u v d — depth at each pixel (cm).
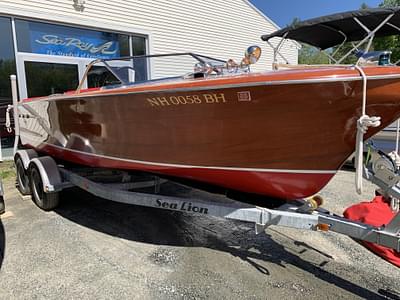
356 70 194
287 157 233
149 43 877
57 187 372
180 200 284
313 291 229
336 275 250
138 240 311
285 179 243
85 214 378
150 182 339
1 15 632
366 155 254
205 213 273
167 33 919
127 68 348
